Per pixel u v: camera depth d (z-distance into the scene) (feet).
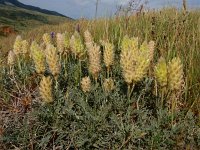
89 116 10.14
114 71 13.01
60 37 13.73
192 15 19.53
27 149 10.46
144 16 20.43
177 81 9.59
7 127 11.27
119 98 10.94
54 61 11.10
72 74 13.41
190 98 11.38
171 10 20.86
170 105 10.75
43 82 9.96
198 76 12.02
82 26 24.94
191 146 9.53
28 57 15.74
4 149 10.85
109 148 9.75
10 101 13.35
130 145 9.53
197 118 10.55
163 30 16.75
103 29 18.97
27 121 10.82
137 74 10.03
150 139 9.71
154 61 13.66
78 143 9.94
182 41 14.37
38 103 11.80
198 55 12.97
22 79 14.33
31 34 42.37
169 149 9.63
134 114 10.71
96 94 11.02
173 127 9.66
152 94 11.47
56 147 10.15
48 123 10.77
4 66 15.80
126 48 10.04
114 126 10.03
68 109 10.49
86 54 14.65
